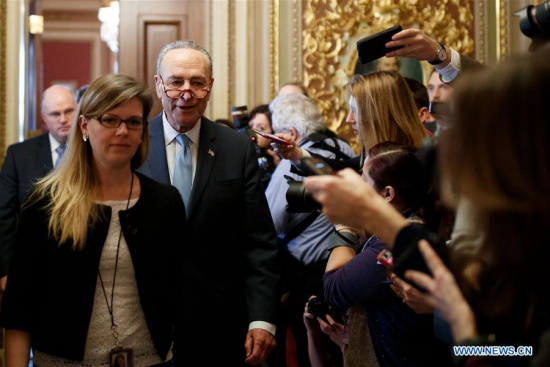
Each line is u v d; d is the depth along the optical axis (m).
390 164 2.25
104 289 2.34
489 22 5.59
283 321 3.46
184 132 3.10
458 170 1.28
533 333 1.27
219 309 3.00
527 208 1.21
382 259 1.62
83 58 12.10
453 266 1.39
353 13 5.59
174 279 2.55
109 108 2.34
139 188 2.48
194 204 3.01
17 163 4.28
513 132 1.23
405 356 2.15
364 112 2.86
